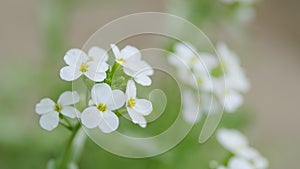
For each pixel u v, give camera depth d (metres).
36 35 0.41
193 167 0.27
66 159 0.21
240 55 0.34
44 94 0.30
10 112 0.30
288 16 0.54
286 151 0.31
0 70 0.32
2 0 0.43
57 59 0.30
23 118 0.30
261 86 0.45
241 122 0.29
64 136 0.28
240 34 0.31
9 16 0.42
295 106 0.45
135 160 0.28
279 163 0.31
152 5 0.47
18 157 0.29
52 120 0.19
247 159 0.24
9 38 0.40
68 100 0.19
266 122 0.43
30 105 0.31
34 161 0.29
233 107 0.25
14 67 0.31
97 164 0.28
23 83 0.31
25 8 0.43
